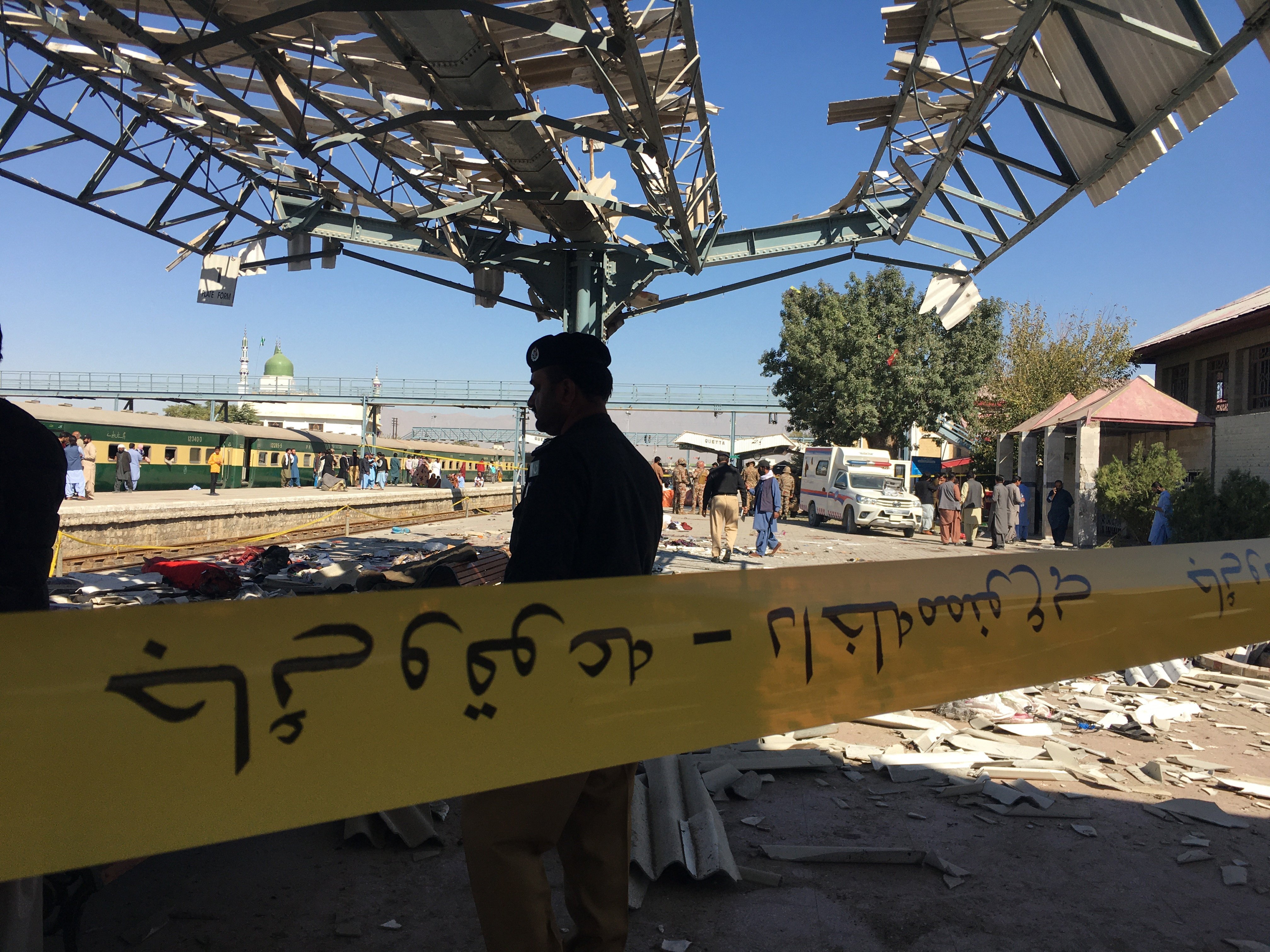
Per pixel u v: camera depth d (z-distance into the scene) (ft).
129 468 83.51
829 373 105.81
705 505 48.21
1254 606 8.48
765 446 155.94
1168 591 7.99
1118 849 11.33
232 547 49.44
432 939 8.74
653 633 5.51
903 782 13.83
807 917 9.39
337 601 4.43
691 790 12.34
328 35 21.59
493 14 16.90
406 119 21.75
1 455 6.01
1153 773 14.23
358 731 4.43
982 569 7.09
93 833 3.80
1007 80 20.20
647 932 9.02
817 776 14.16
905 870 10.69
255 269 33.50
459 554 22.41
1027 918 9.43
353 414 225.56
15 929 5.85
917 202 28.84
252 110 21.61
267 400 161.27
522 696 4.98
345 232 33.27
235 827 4.07
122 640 3.90
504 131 22.98
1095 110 20.70
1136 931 9.18
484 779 4.79
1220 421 61.00
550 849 6.16
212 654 4.09
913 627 6.65
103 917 8.92
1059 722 17.63
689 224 28.02
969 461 118.21
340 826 11.59
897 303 106.73
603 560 6.52
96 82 23.72
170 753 3.97
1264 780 14.05
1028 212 26.09
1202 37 16.31
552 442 6.75
